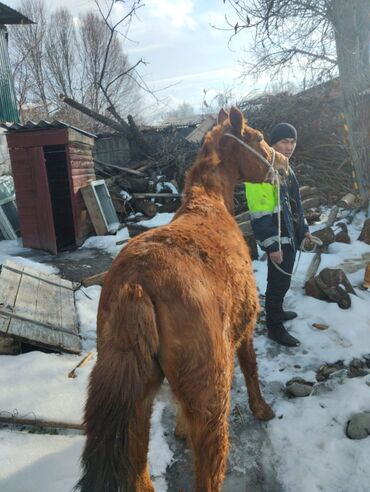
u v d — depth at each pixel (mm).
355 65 8633
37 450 2799
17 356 3857
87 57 28875
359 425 2885
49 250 8875
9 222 9875
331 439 2867
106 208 10008
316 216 8945
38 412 3092
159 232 2154
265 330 4543
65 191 10266
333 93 12250
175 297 1811
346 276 5516
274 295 4133
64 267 7680
